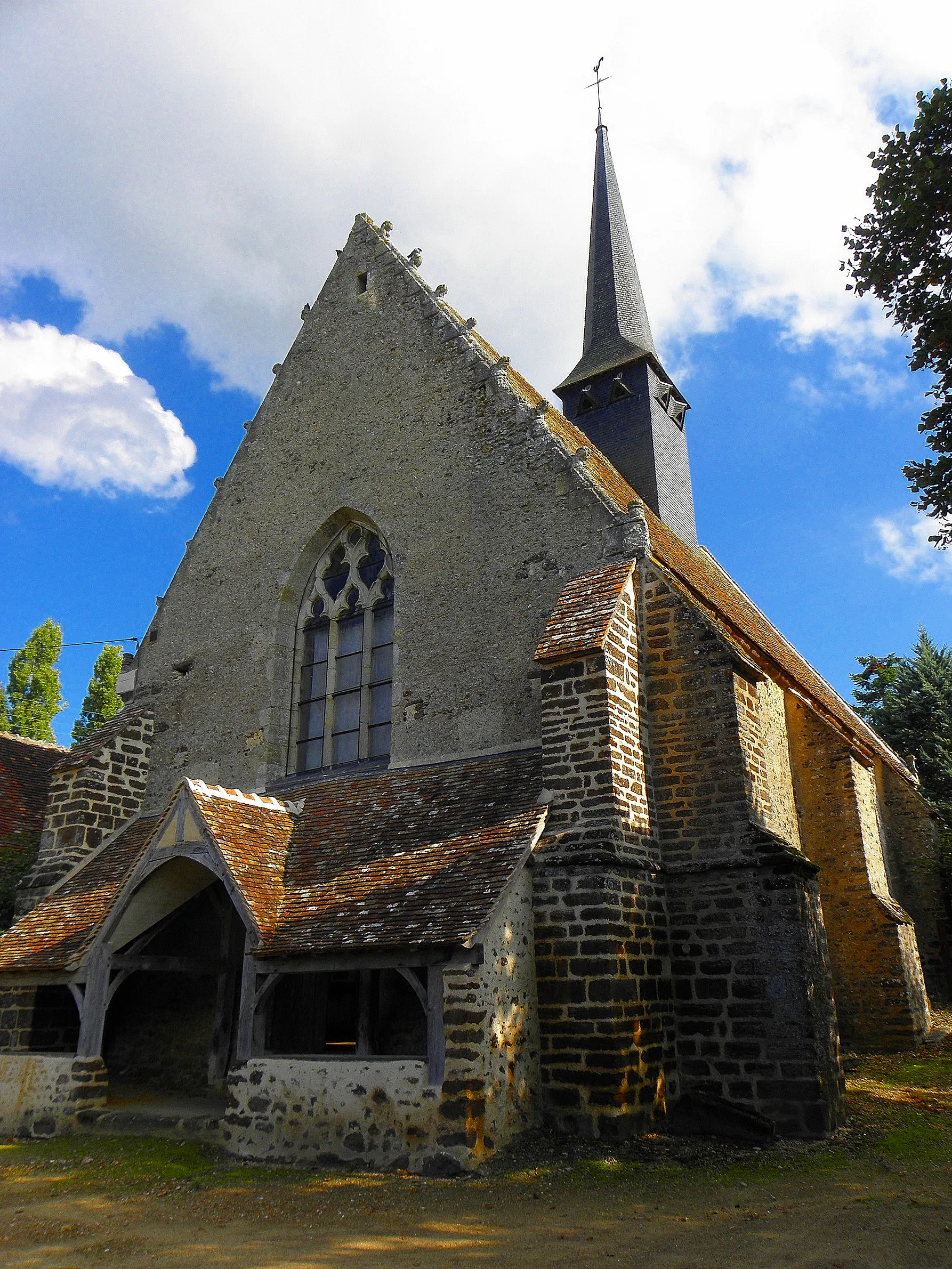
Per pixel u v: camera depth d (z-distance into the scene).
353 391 15.84
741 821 10.46
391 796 12.12
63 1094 11.05
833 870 16.11
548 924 9.68
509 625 12.43
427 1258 6.13
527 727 11.76
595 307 22.34
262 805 12.35
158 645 17.02
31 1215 7.53
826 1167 8.24
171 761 15.80
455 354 14.59
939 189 9.68
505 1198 7.43
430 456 14.28
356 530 15.39
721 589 18.62
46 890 14.41
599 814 9.99
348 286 16.84
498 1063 8.70
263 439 17.00
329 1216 7.15
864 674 36.53
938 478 9.59
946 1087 11.82
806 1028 9.52
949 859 19.88
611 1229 6.62
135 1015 13.57
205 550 17.09
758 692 14.23
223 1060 12.29
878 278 10.16
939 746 31.62
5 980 12.11
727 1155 8.70
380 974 11.29
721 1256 6.00
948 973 19.64
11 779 18.92
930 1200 7.09
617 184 24.25
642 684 11.35
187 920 13.30
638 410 19.58
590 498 12.34
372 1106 8.64
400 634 13.58
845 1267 5.78
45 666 36.97
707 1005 10.12
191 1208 7.55
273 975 9.80
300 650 15.31
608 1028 9.06
